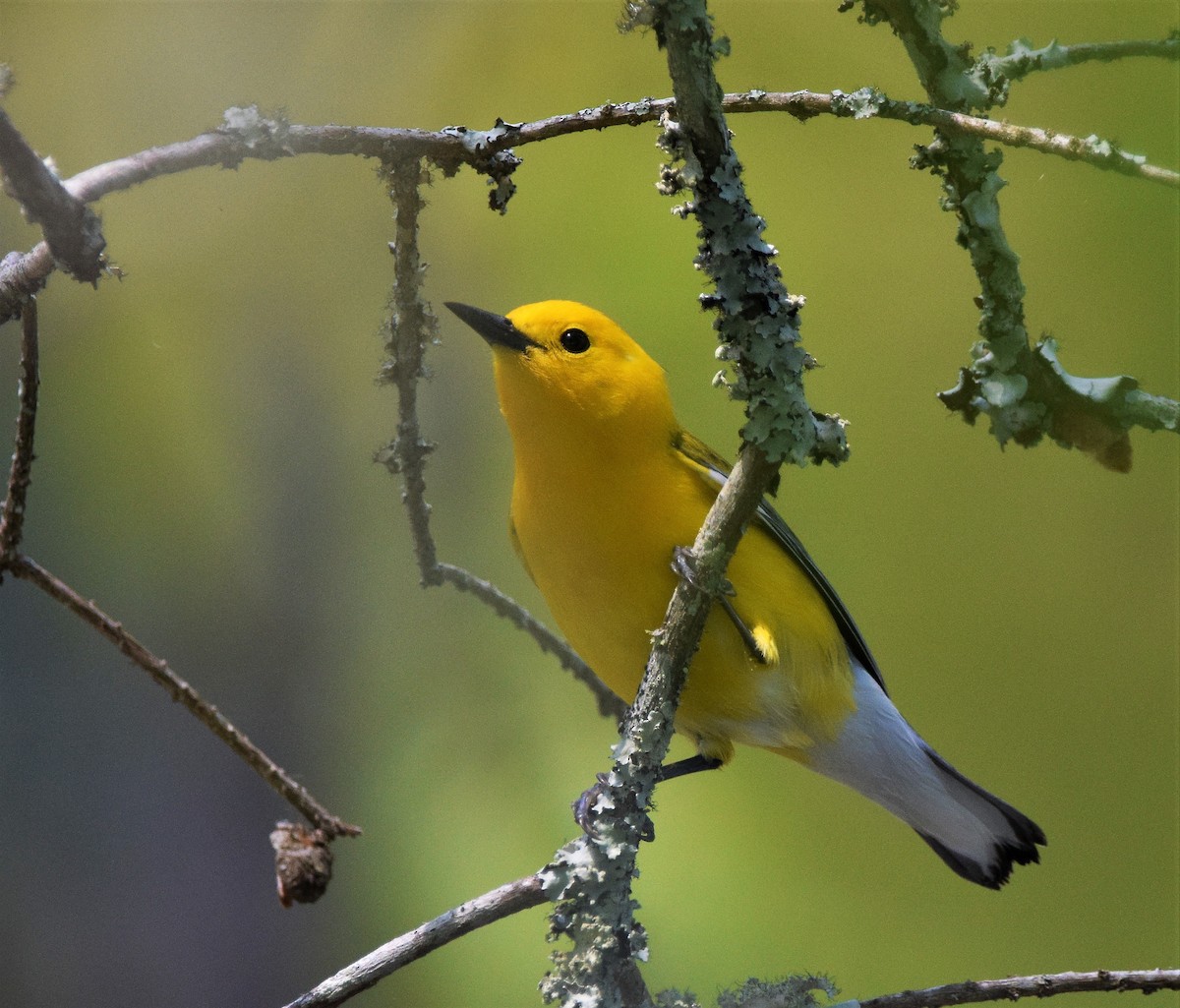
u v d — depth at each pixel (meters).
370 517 3.13
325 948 3.08
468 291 3.21
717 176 2.87
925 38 2.87
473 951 3.10
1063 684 3.30
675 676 2.89
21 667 3.06
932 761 2.96
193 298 3.11
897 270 3.28
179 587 3.10
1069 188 3.11
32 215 2.86
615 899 2.88
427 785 3.12
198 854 3.07
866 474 3.40
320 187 3.11
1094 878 3.19
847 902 3.13
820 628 2.94
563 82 3.12
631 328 3.12
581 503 2.93
